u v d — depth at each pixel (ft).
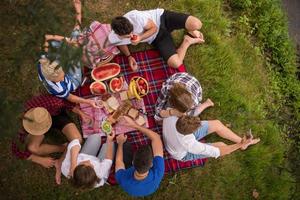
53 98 8.45
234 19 11.24
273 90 10.91
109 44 8.97
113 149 8.80
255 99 10.61
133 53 9.84
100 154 8.70
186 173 9.67
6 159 9.21
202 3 10.77
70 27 6.40
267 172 10.18
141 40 9.18
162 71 9.79
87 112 9.30
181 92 8.29
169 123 8.47
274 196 9.99
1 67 9.43
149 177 7.97
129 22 8.45
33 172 9.27
